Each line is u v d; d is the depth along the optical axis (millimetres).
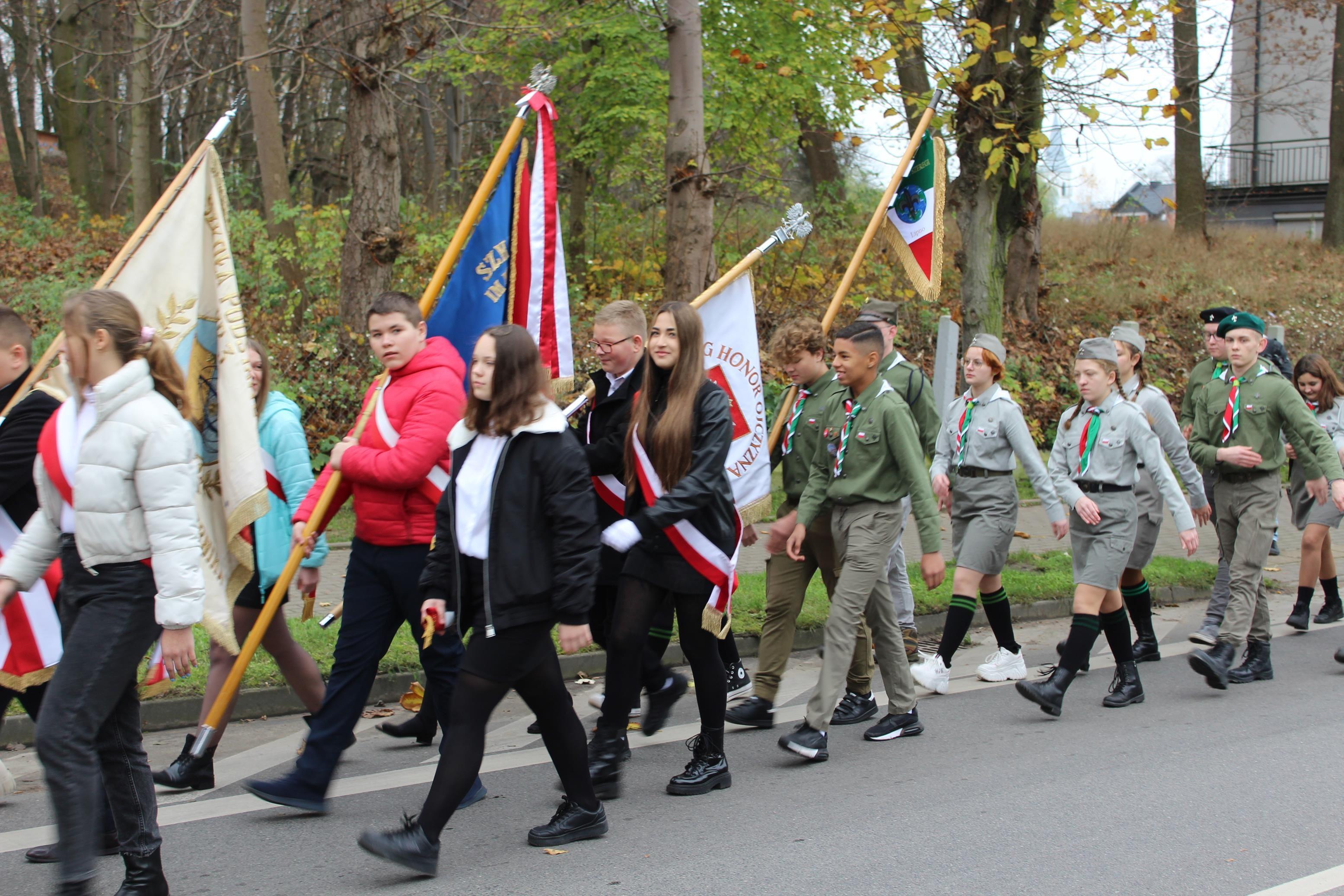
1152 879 3748
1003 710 5977
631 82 16812
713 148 18406
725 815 4391
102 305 3295
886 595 5438
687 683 5391
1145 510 6723
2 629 4152
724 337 5707
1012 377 16047
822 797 4598
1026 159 12859
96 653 3277
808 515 5258
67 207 24406
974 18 11430
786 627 5570
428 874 3684
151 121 21609
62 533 3412
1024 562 9125
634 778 4879
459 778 3707
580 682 6430
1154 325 18891
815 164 22266
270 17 16562
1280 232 26875
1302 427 6527
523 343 3738
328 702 4312
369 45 11172
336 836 4168
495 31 14969
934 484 6352
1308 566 7906
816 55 17531
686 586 4488
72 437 3375
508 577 3705
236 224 16906
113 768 3461
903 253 7254
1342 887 3684
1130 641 6121
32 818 4336
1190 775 4848
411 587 4312
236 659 4793
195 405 4578
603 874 3807
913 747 5324
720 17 17297
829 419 5277
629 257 18469
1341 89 24516
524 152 5383
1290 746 5270
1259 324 6727
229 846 4074
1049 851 3994
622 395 5000
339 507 4715
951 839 4113
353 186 11531
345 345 11750
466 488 3768
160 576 3285
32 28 24281
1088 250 22641
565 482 3711
